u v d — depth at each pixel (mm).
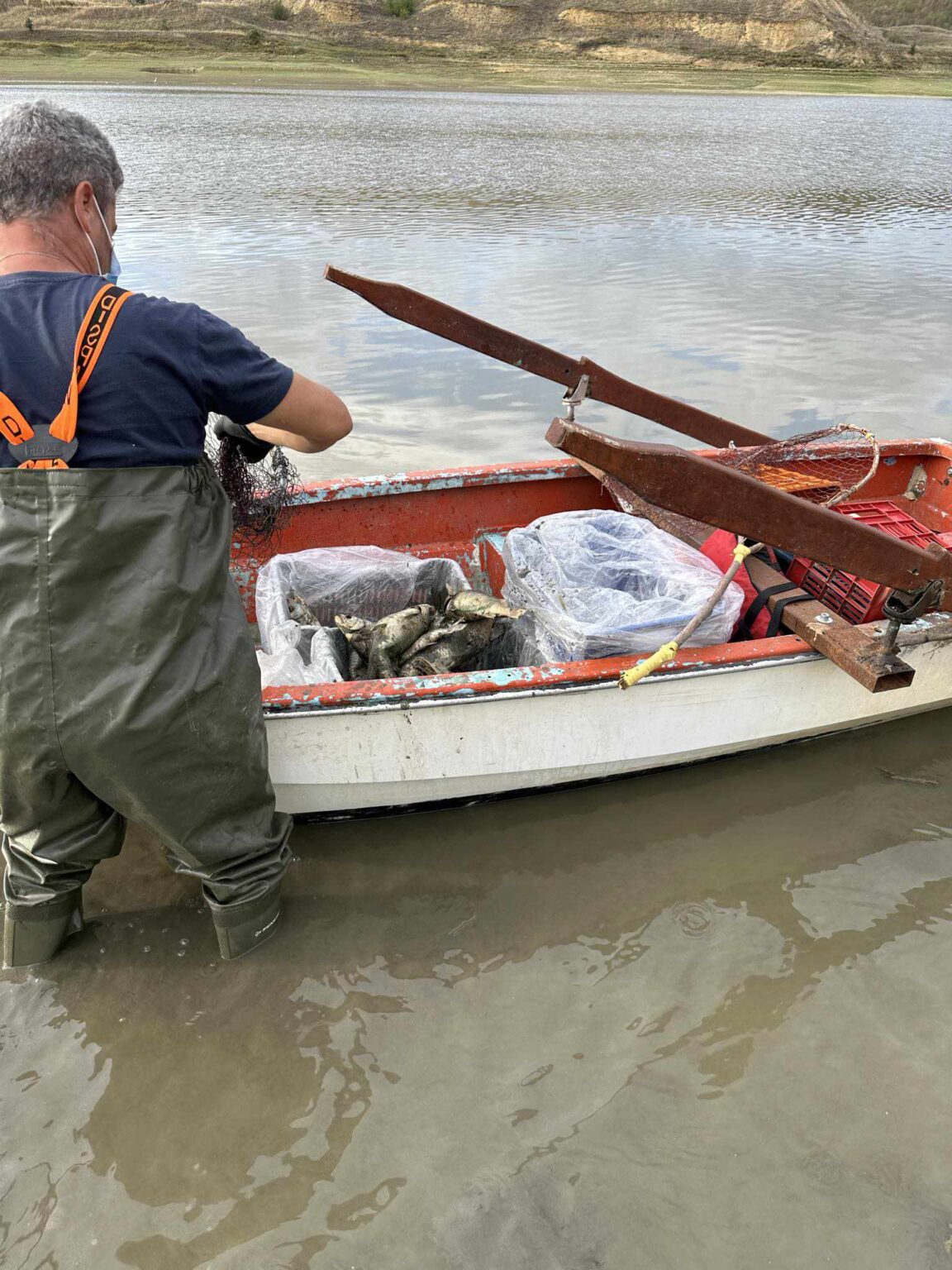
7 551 1855
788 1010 2387
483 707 2680
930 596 2609
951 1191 1988
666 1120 2117
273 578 3137
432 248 11281
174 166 18219
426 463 5660
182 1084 2182
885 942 2588
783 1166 2027
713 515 2381
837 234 13016
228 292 9055
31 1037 2277
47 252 1934
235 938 2449
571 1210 1943
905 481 4273
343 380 6957
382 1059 2248
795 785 3164
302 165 18922
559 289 9555
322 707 2551
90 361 1815
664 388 6781
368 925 2613
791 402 6578
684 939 2586
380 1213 1936
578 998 2408
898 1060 2262
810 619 2914
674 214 14367
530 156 21625
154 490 1910
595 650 2814
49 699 1935
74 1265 1842
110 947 2525
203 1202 1953
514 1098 2164
